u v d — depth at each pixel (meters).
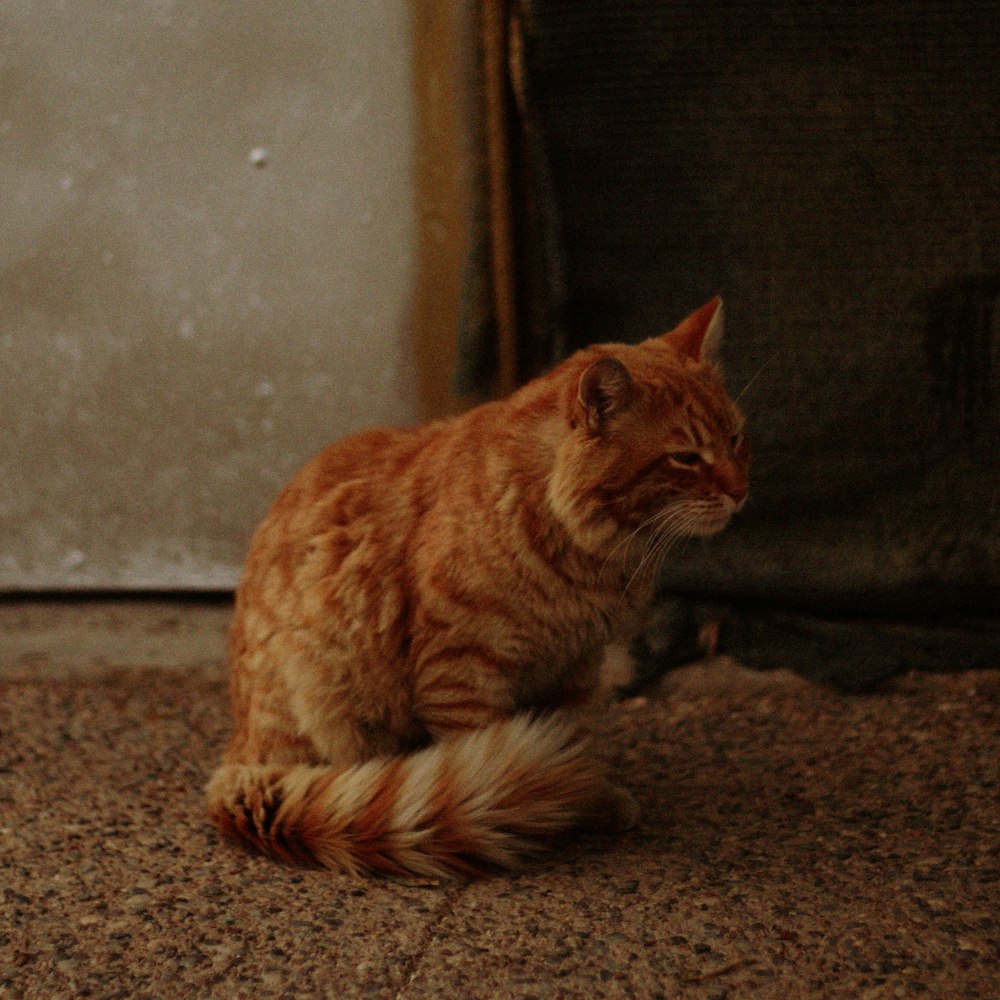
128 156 2.04
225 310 2.06
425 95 2.01
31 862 1.67
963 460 1.92
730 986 1.51
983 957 1.52
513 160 1.98
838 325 1.92
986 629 1.94
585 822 1.70
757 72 1.89
